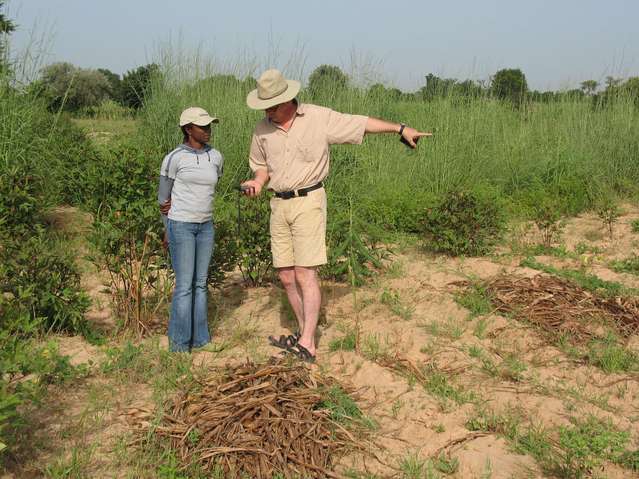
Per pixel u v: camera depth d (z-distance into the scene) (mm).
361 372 4492
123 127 13070
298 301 4906
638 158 11375
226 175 9859
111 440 3559
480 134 11391
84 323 5047
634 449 3512
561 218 9609
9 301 4270
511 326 5215
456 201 7582
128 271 5297
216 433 3443
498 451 3520
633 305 5602
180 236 4668
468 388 4270
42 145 9000
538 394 4164
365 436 3662
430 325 5344
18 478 3193
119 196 5738
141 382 4305
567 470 3301
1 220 5918
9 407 3357
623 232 8656
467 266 7074
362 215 8367
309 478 3229
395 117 11234
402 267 7066
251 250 6312
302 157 4461
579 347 4871
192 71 11344
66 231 7992
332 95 11008
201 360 4715
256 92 4438
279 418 3520
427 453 3527
